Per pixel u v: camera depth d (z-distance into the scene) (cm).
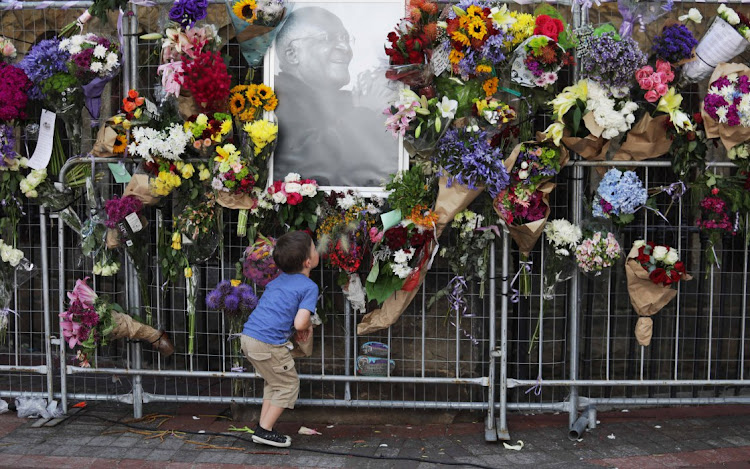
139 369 449
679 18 411
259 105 414
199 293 481
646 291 420
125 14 427
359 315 455
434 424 458
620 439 429
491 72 400
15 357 472
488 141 400
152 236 468
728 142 401
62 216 442
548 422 458
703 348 476
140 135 402
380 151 420
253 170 412
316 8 417
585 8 409
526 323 463
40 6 437
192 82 395
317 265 443
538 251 454
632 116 391
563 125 397
